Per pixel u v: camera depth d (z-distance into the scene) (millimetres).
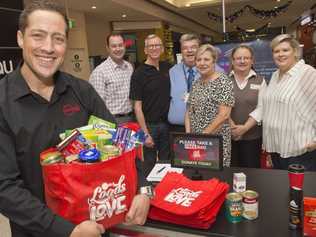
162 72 3154
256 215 1162
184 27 11148
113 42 3221
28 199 887
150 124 3121
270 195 1337
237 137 2715
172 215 1147
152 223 1178
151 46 3035
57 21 955
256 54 3713
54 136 1026
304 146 2152
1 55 3840
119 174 913
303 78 2109
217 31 14477
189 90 2922
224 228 1118
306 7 8781
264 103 2422
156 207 1175
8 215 898
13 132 949
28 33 941
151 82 3059
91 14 7711
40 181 1006
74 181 837
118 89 3295
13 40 3967
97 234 858
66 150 933
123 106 3330
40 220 862
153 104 3086
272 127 2311
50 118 1036
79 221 866
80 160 869
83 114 1131
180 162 1426
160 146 3170
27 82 1020
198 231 1111
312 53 8367
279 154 2312
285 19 11039
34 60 959
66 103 1089
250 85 2773
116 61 3307
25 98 998
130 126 1150
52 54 965
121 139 1008
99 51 8695
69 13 6785
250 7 8164
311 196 1267
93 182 859
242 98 2770
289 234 1061
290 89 2156
